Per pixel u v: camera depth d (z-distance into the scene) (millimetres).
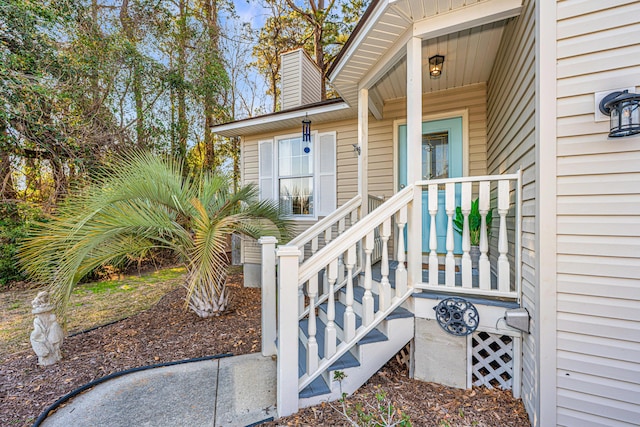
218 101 10758
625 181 1576
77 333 3604
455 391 2268
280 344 2031
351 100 4309
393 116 4582
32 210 5711
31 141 5637
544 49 1724
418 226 2500
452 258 2359
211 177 4398
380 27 2590
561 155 1701
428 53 3146
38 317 2844
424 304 2424
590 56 1628
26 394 2387
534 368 1845
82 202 3023
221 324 3877
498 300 2252
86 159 6238
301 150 6027
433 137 4242
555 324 1725
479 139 3949
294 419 1991
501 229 2209
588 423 1656
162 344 3303
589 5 1626
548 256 1732
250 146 6590
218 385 2498
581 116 1651
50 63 5801
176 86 8984
